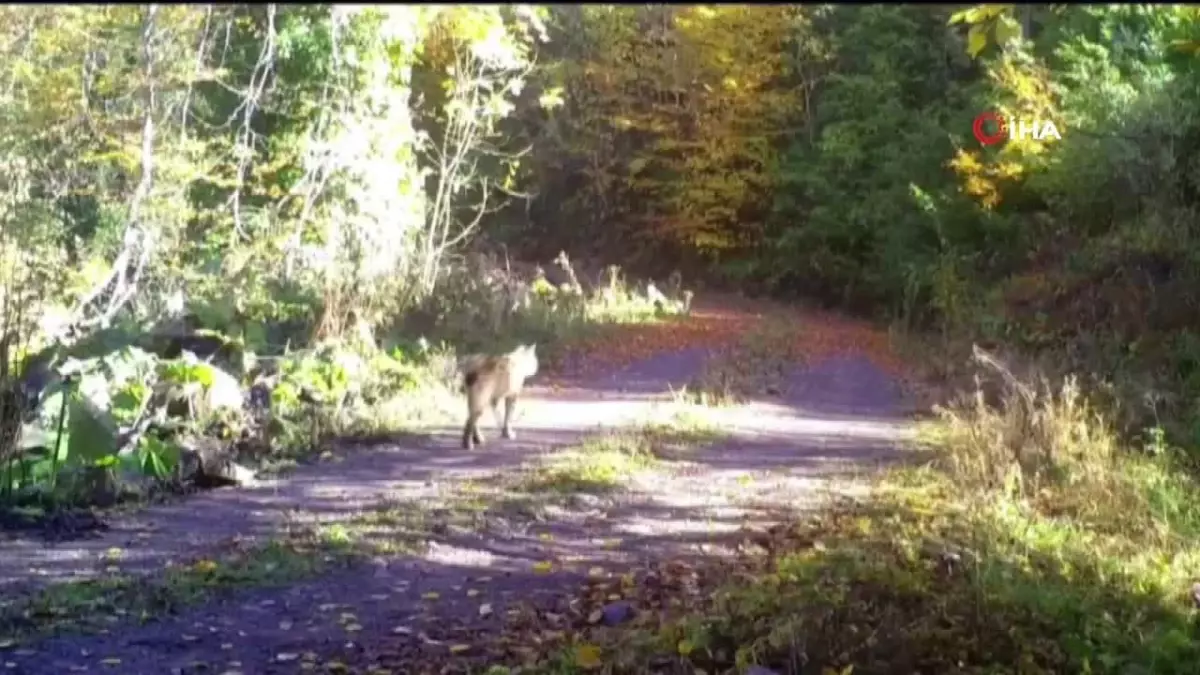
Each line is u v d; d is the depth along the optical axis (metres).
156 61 12.95
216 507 9.16
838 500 9.15
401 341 15.73
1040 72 17.28
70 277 14.44
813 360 19.09
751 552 7.70
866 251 27.31
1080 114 17.05
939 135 22.23
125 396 11.02
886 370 18.03
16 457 9.27
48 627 6.25
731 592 6.41
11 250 12.27
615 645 5.77
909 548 7.23
